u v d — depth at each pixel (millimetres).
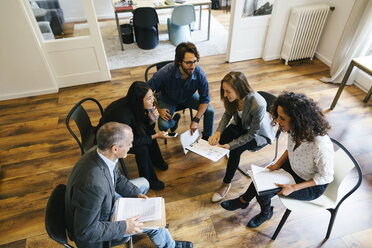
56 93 3588
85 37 3398
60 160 2631
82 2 3117
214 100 3387
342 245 1951
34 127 3025
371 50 3492
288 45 3992
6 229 2070
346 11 3518
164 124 2430
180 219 2139
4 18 2916
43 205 2234
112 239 1412
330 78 3664
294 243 1971
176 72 2240
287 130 1591
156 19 4246
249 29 3930
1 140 2863
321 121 1444
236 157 2125
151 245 1960
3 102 3436
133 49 4598
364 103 3271
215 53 4430
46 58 3385
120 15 5812
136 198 1597
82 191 1233
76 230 1277
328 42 3951
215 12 6023
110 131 1300
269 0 3703
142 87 1828
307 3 3785
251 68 4043
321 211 2160
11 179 2453
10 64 3236
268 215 2057
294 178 1757
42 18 3137
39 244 1973
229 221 2121
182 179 2459
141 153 2070
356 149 2684
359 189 2309
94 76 3738
